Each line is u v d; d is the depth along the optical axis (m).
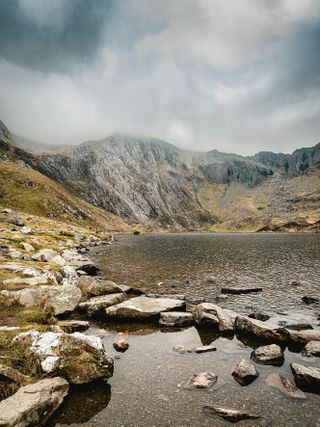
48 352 14.40
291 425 11.29
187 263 60.69
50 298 25.16
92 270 49.22
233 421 11.50
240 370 15.02
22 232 81.56
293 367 15.41
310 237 178.62
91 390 13.59
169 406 12.43
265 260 65.19
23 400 11.07
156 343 19.84
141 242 142.62
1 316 20.39
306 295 34.44
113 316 24.52
